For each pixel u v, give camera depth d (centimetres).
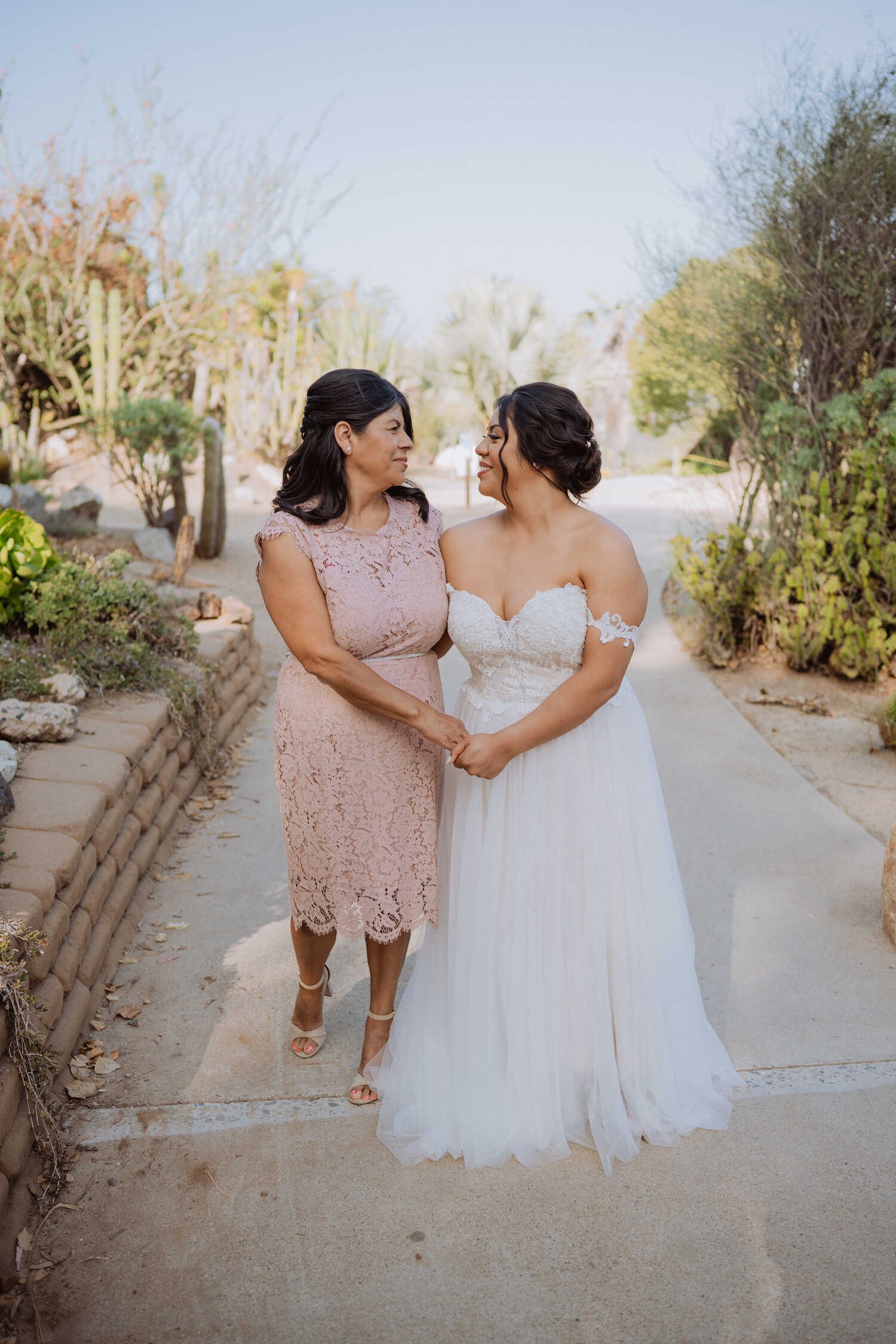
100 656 456
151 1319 196
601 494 1603
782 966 323
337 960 332
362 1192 229
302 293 2077
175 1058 276
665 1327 193
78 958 283
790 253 650
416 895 250
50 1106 241
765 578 653
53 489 1303
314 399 231
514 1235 216
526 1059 241
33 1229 215
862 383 627
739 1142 245
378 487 236
